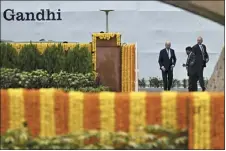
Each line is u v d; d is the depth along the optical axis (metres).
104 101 17.28
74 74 28.11
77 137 17.33
